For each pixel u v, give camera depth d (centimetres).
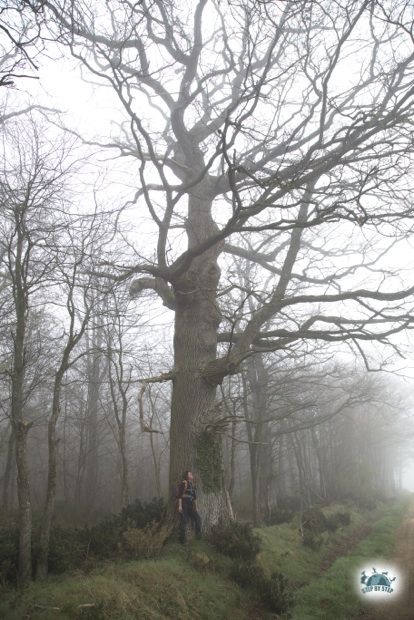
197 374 1172
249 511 2227
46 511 810
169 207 1089
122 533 969
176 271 1109
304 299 1200
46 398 2191
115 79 957
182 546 955
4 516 1634
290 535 1377
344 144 1005
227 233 980
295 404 1700
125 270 1138
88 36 962
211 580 834
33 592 675
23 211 843
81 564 841
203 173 1007
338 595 887
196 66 1241
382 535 1670
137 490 2723
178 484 1088
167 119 1472
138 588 710
